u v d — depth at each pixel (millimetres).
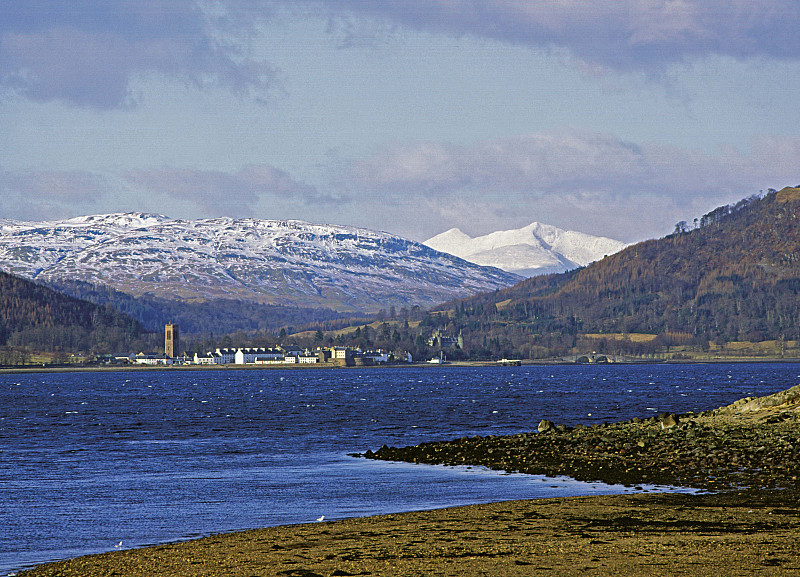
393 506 148750
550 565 96188
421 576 93188
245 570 99562
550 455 199375
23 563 113062
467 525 123312
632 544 106000
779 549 100562
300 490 168875
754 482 152875
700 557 97250
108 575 101062
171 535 129500
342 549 109562
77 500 161750
